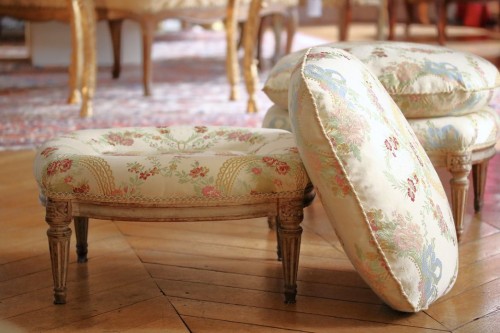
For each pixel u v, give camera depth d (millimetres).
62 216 1369
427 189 1378
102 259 1643
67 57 4355
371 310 1382
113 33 3881
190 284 1508
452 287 1480
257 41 4176
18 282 1527
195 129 1644
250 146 1576
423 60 1718
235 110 3131
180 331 1305
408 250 1287
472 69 1735
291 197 1360
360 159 1275
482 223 1858
